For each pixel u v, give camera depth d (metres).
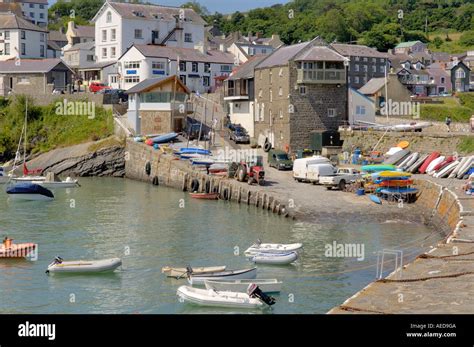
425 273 33.53
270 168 82.19
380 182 67.38
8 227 58.59
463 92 155.12
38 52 141.38
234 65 127.94
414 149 80.88
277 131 93.00
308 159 74.38
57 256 48.03
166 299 38.59
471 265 34.84
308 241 52.62
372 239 53.09
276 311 36.25
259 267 45.22
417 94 155.50
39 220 61.94
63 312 36.59
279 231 56.50
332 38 186.00
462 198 56.12
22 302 38.41
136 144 94.81
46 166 100.56
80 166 99.06
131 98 102.12
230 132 98.44
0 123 110.31
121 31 129.88
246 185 72.94
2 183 88.31
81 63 136.12
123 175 98.50
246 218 62.75
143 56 116.19
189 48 126.81
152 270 44.62
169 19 134.75
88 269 43.91
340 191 70.12
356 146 87.00
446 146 78.19
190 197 76.62
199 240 53.34
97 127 105.56
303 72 89.94
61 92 114.38
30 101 111.69
